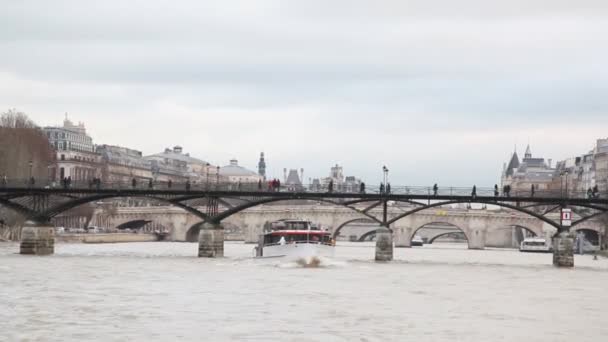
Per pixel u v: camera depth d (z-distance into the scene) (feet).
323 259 437.99
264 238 459.73
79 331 216.54
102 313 244.22
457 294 307.99
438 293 309.63
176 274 362.94
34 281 322.14
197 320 234.99
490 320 246.27
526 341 216.54
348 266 440.86
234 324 229.86
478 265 483.10
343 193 481.46
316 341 209.15
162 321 232.73
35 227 486.79
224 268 402.11
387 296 296.71
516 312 263.70
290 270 398.83
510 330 230.68
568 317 255.70
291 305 267.18
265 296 288.10
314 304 270.67
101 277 343.26
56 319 232.73
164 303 266.36
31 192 487.20
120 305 260.21
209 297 282.97
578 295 312.29
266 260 446.60
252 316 243.60
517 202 515.50
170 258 476.54
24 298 272.51
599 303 288.92
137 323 229.04
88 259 450.71
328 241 452.35
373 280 355.15
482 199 479.82
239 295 289.74
